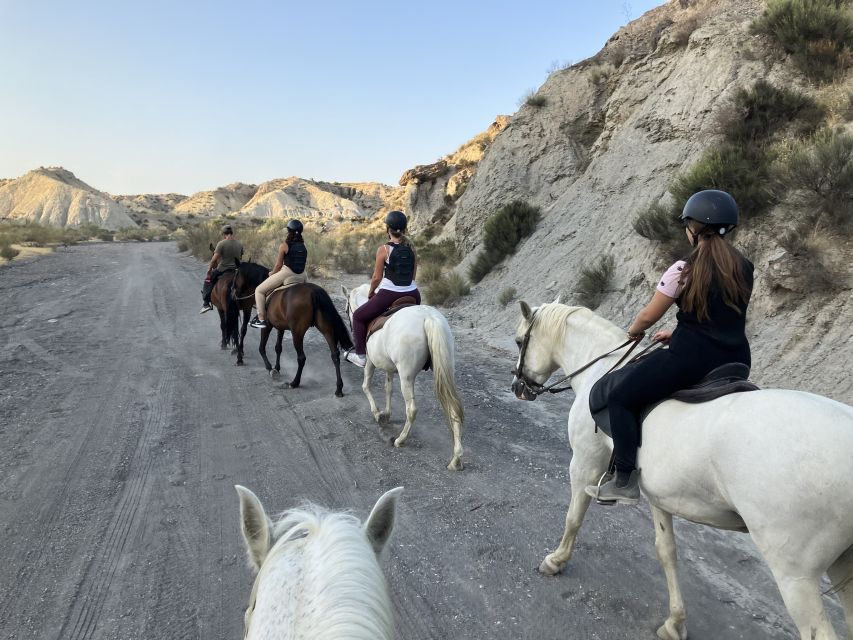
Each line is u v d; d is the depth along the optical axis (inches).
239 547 178.2
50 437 269.0
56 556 173.8
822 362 264.5
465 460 242.4
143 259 1213.7
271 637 57.6
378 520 76.2
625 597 150.3
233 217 3378.4
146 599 153.4
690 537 178.2
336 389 340.2
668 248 404.8
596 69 788.0
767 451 89.1
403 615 147.3
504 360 408.8
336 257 969.5
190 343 480.7
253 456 249.9
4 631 141.6
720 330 108.5
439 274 732.7
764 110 410.3
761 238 342.0
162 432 277.9
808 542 86.0
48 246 1473.9
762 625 137.6
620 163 556.1
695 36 552.7
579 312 163.8
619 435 116.6
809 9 450.0
